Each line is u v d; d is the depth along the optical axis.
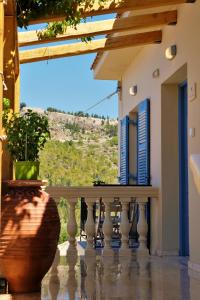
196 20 5.91
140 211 7.43
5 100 4.61
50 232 4.28
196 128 5.89
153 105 8.01
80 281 5.09
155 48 7.91
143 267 6.12
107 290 4.57
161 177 7.35
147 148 8.20
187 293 4.41
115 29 6.84
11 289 4.34
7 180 4.41
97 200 7.68
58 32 6.21
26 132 4.45
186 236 7.21
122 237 7.30
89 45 7.61
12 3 4.44
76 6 5.59
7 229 4.17
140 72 9.07
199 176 2.01
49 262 4.36
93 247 7.28
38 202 4.29
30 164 4.43
